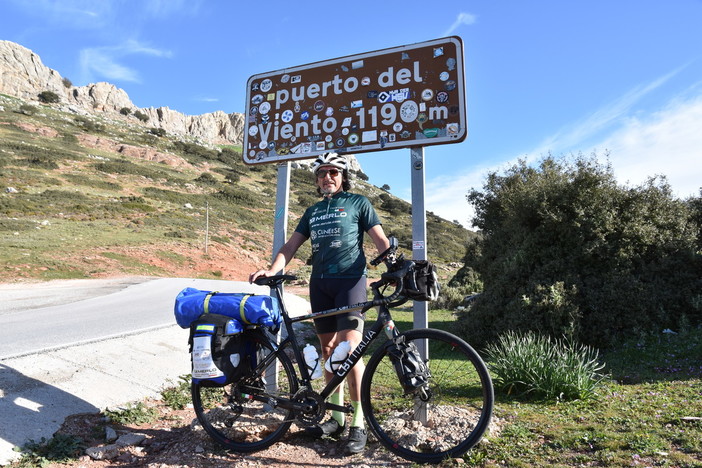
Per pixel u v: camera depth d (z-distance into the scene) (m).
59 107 103.81
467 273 18.27
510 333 7.23
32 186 44.53
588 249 7.73
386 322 2.90
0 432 3.26
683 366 5.72
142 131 104.75
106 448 3.19
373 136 3.80
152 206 46.50
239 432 3.21
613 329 7.24
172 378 5.20
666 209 8.30
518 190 9.31
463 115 3.53
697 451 2.67
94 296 15.48
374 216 3.28
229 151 101.56
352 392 3.11
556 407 4.07
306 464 2.87
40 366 4.86
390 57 3.83
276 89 4.27
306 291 23.03
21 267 22.97
